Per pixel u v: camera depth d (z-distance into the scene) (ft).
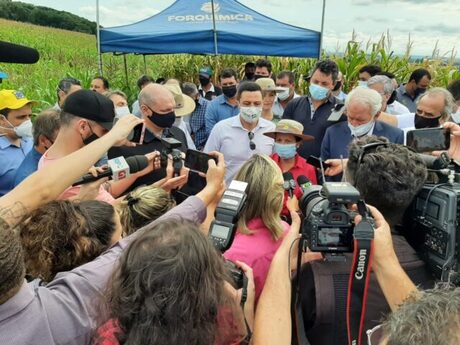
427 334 2.23
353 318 4.01
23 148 11.53
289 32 24.98
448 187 4.36
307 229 4.32
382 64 30.12
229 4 27.63
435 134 6.39
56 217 4.62
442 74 29.86
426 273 4.46
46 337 3.43
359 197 4.00
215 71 37.91
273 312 4.01
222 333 3.30
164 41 25.20
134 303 2.99
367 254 3.80
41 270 4.55
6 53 5.18
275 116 18.56
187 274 3.01
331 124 13.32
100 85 21.40
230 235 4.36
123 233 6.36
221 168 5.69
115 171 6.36
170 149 7.55
